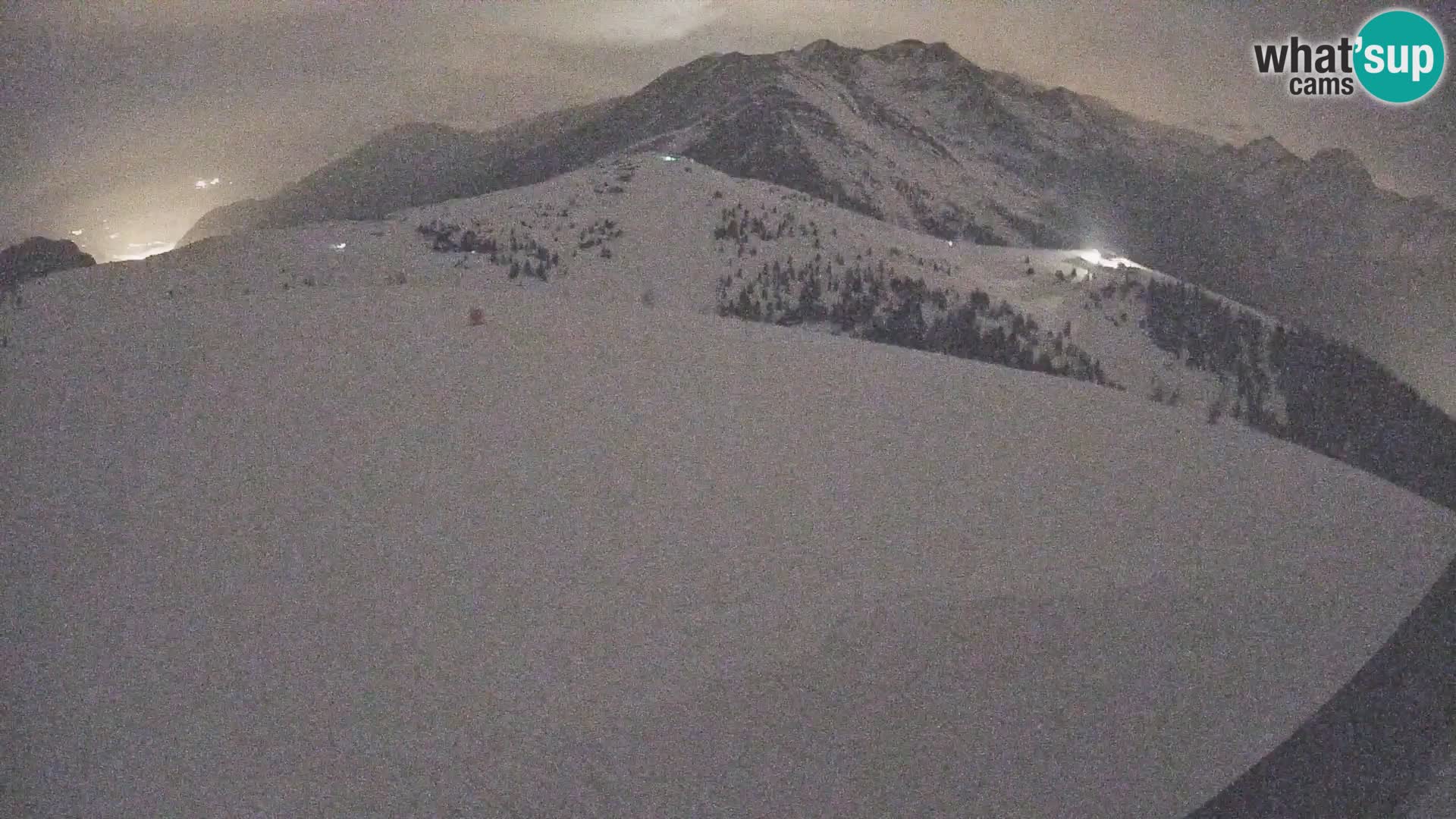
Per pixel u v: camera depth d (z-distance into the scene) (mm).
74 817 14945
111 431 26656
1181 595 20234
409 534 21188
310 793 15070
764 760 16047
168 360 30750
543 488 22938
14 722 16828
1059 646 18594
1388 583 21797
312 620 18656
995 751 16781
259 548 21016
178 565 20594
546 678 17094
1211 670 18688
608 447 24906
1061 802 16281
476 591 19344
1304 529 24047
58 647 18531
